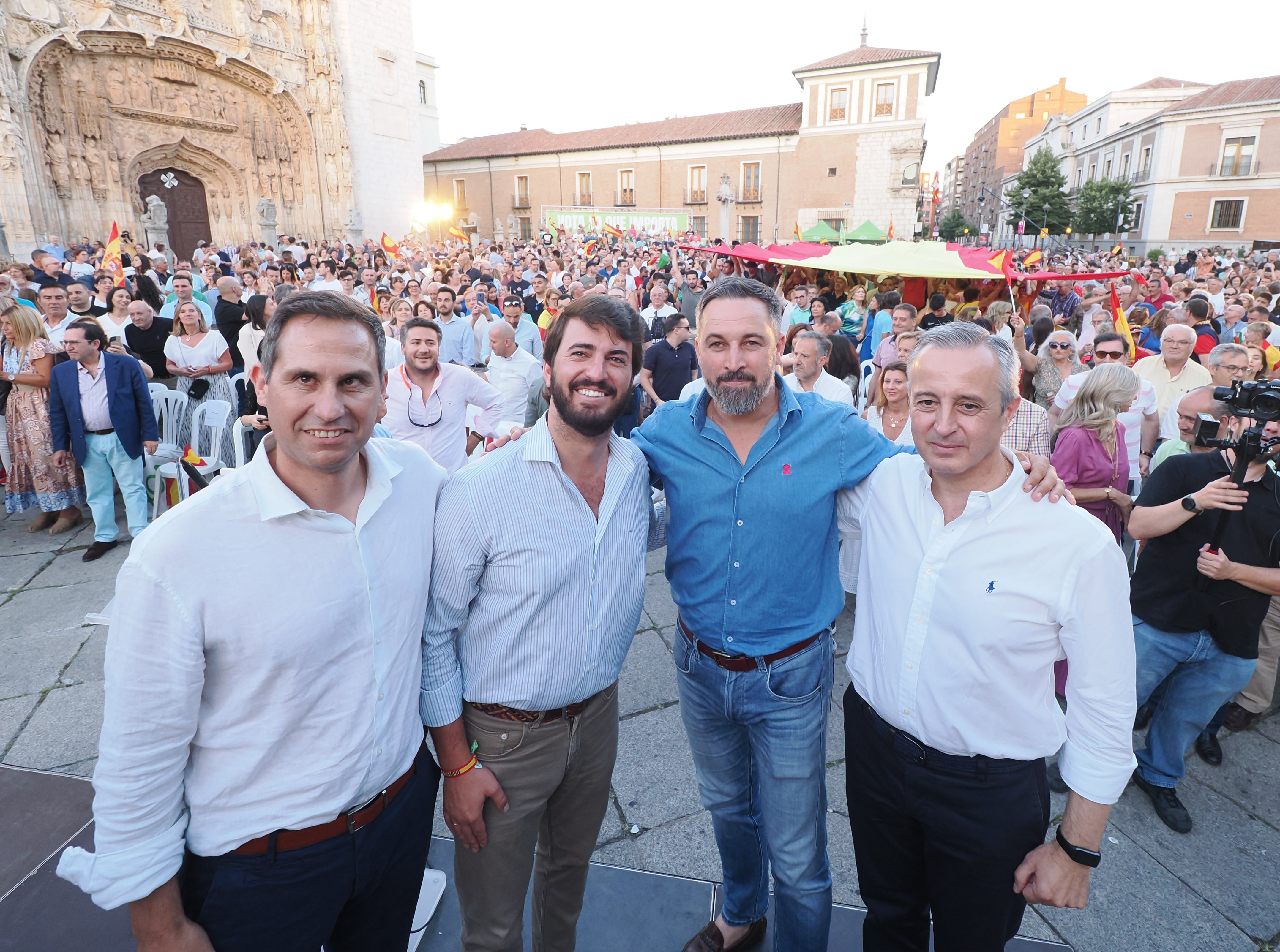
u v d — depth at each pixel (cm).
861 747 176
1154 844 256
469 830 163
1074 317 1012
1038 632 146
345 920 156
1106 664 143
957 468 142
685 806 271
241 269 1431
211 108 2225
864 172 3541
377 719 139
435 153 4612
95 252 1588
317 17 2456
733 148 3788
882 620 165
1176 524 243
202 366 592
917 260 1005
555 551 154
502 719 161
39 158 1791
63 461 472
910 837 173
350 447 125
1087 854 147
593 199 4172
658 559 507
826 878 188
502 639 157
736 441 181
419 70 4259
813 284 1352
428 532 149
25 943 207
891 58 3350
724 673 184
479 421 432
